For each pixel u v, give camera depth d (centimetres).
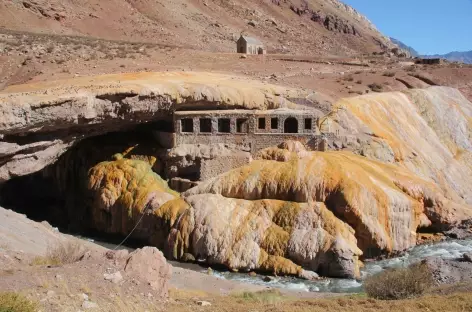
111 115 4156
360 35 17838
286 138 4550
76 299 1560
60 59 6512
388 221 4025
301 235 3797
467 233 4472
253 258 3756
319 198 4022
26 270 1753
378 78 6988
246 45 8562
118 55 7031
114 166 4534
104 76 5144
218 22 13325
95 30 9750
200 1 14438
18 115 3522
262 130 4578
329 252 3691
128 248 4144
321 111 5144
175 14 12350
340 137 4869
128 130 4897
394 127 5503
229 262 3759
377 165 4641
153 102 4347
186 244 3897
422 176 5106
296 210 3925
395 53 13388
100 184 4497
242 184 4162
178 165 4466
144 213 4191
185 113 4481
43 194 5153
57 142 4034
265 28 14562
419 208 4319
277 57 8138
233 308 1922
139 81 4622
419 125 5803
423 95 6253
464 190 5288
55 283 1631
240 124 4616
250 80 5678
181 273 3275
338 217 3947
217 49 10700
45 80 5456
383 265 3866
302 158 4294
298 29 15812
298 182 4069
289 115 4578
